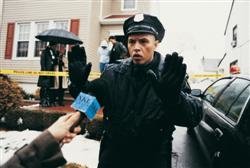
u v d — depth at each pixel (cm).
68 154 567
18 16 1599
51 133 93
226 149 295
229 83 441
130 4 1653
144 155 195
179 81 150
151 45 200
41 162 88
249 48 1141
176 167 418
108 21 1549
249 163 251
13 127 770
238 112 319
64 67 1027
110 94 203
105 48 1140
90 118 115
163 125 193
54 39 1074
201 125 441
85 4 1481
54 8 1537
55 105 1005
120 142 197
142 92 196
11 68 1585
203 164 387
